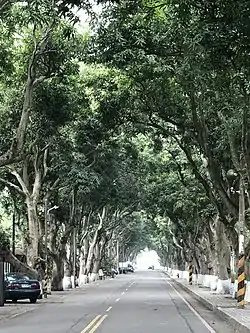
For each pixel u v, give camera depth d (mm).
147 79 23703
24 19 21969
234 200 29062
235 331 17719
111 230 71750
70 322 20703
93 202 48438
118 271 104375
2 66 25250
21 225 45781
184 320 21266
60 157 35031
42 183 36969
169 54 20828
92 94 29797
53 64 25406
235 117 21938
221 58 12383
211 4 11945
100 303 30859
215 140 26891
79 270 61625
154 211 54062
